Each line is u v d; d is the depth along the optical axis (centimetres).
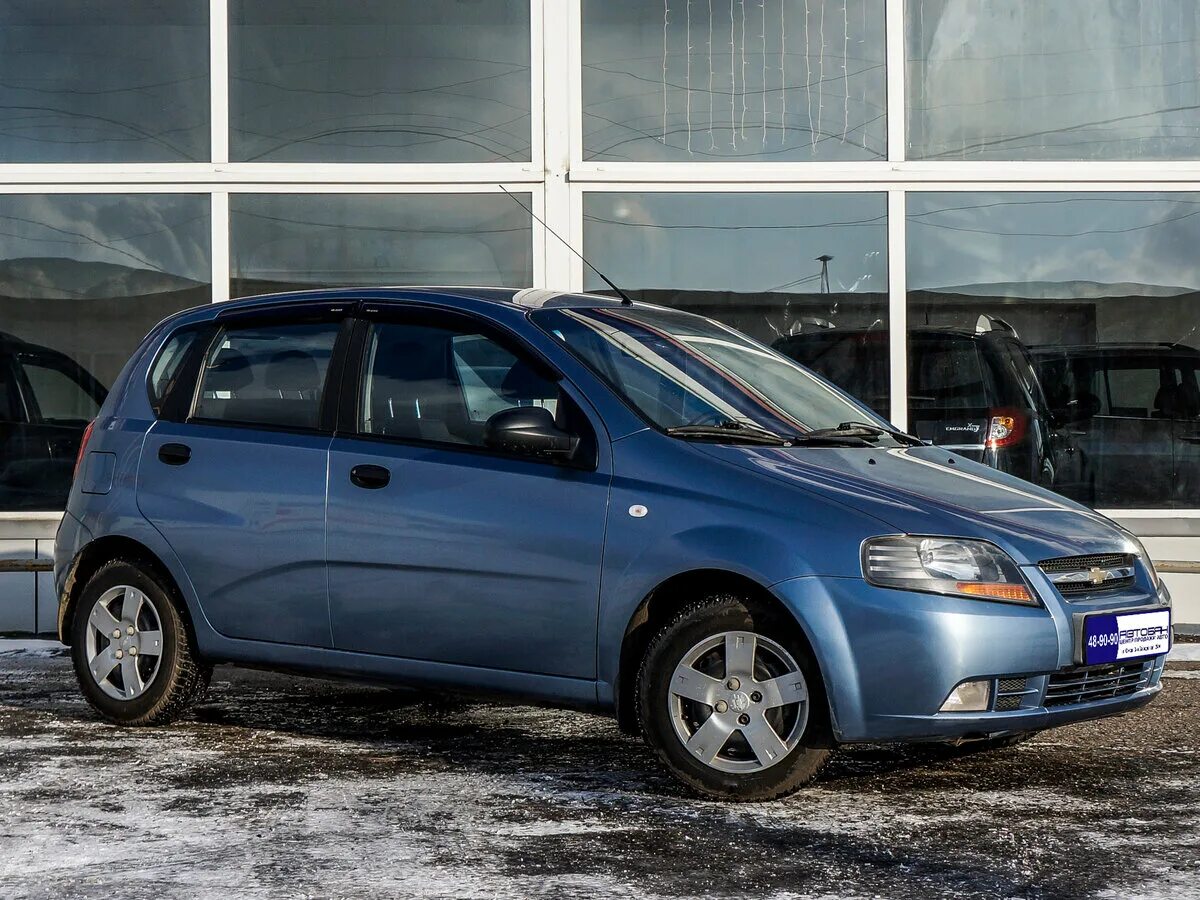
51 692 706
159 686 610
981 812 486
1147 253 955
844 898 395
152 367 637
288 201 962
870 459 543
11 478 951
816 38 966
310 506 570
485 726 630
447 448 553
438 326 575
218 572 590
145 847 441
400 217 962
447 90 964
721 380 570
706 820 474
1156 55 964
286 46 966
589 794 509
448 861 427
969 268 957
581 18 966
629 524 509
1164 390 945
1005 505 522
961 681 473
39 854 434
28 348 959
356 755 571
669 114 966
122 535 613
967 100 966
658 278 961
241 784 521
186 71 963
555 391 542
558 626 521
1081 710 496
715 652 503
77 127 966
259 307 618
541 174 960
